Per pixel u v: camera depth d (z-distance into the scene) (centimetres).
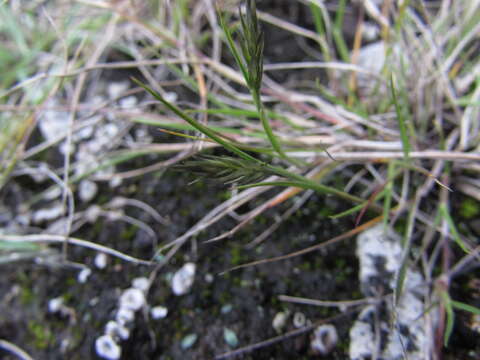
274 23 17
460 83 15
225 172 8
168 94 17
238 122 15
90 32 18
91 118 17
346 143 13
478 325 11
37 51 17
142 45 18
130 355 12
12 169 16
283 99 15
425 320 11
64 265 14
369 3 15
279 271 13
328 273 13
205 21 18
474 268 12
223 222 14
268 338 12
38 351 13
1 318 14
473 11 15
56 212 16
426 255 12
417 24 15
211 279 13
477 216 13
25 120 16
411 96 15
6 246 14
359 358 11
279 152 10
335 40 18
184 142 16
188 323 12
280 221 14
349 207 14
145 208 15
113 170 16
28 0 19
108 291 13
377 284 12
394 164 13
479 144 13
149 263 13
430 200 13
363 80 16
